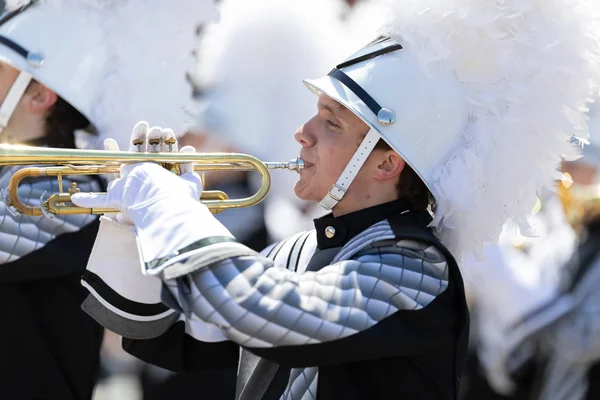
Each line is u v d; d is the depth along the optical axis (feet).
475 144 15.30
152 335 16.46
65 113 21.08
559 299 28.91
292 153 24.48
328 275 14.53
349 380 15.12
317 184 16.10
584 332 28.76
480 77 15.35
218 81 24.17
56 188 20.03
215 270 13.99
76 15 20.89
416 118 15.29
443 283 14.79
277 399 15.60
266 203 24.72
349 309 14.20
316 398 15.11
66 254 19.72
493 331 29.07
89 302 16.47
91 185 20.63
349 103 15.39
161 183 14.92
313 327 13.98
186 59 22.16
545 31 15.30
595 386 29.22
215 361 17.37
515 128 15.21
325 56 24.31
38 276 19.58
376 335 14.19
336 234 16.01
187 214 14.40
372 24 18.95
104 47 21.08
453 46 15.34
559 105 15.30
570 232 29.68
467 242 15.81
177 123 21.94
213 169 16.76
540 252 29.35
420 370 15.03
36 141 20.89
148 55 21.49
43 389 19.84
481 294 29.07
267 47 24.14
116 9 21.21
